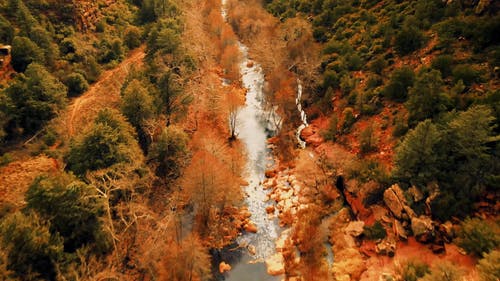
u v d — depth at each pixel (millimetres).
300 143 64250
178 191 50844
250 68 90250
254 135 68312
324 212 48469
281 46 76438
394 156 45344
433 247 37719
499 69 46094
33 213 34500
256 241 46594
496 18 49188
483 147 37875
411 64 58031
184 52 73938
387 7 73438
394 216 42250
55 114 57125
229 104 62781
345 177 50781
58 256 34094
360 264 40031
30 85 55875
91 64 72125
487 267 28859
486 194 37750
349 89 63375
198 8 112500
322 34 81438
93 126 45281
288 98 66938
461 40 53531
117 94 65625
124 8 95938
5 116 52406
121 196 44844
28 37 66438
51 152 50125
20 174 46031
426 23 60406
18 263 31672
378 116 56281
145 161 52969
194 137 61125
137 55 82250
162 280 37312
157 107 59156
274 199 53688
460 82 45500
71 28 76562
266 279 41406
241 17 101562
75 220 37094
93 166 43438
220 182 44719
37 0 74875
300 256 43312
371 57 65750
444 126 40906
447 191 39156
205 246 44375
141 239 41594
